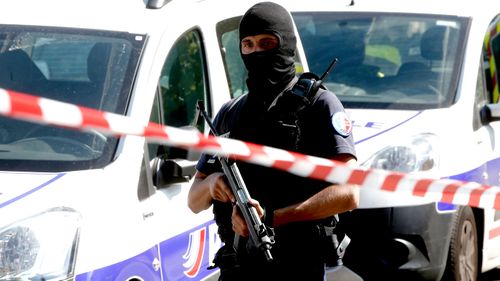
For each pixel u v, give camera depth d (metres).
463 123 17.52
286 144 9.75
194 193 10.47
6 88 12.96
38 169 11.89
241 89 15.39
